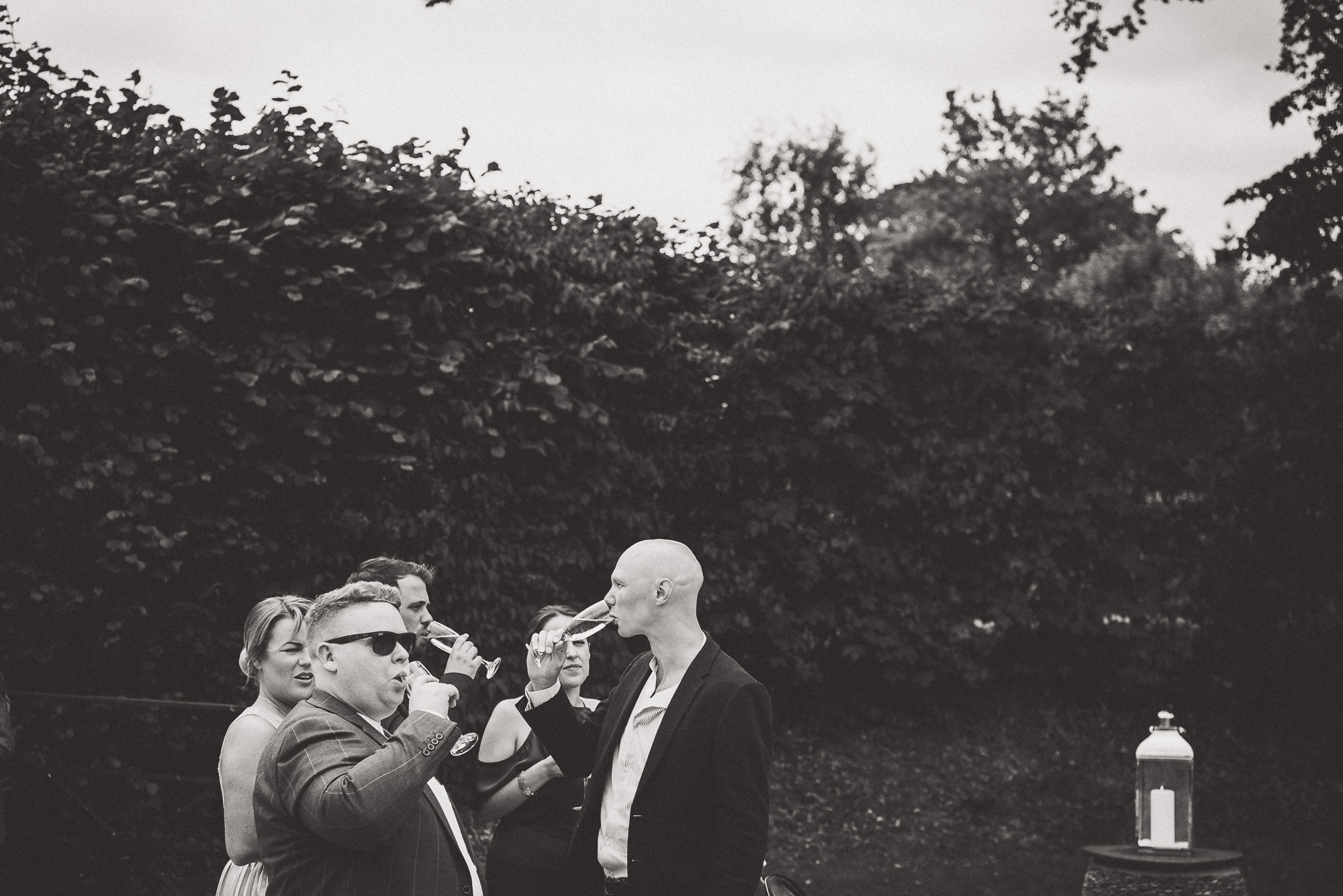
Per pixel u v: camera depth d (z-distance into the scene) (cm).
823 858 888
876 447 1070
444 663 527
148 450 693
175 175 731
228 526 719
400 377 793
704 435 999
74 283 677
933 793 998
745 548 1027
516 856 461
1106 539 1160
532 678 397
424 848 314
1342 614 1173
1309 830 1023
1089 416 1166
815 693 1076
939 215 3691
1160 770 600
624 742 372
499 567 845
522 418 854
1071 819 997
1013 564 1120
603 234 959
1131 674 1144
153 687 701
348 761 298
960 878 866
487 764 475
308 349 744
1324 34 1120
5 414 657
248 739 373
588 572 922
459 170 839
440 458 809
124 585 691
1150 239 2809
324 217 773
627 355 934
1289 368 1194
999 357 1120
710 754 349
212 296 725
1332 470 1175
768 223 3556
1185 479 1188
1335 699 1178
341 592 324
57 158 678
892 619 1073
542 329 874
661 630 371
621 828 362
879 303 1075
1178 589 1181
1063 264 3856
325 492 760
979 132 4078
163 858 671
